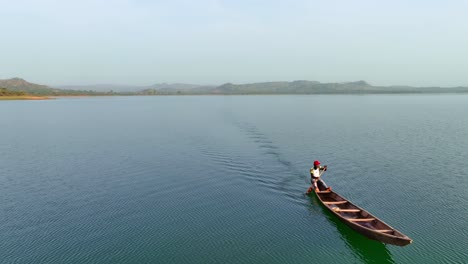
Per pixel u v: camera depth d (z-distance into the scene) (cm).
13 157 4141
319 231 2097
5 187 2995
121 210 2448
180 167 3578
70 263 1777
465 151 4206
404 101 18962
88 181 3136
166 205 2530
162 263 1769
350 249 1897
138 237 2042
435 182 2970
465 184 2905
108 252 1878
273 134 5831
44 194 2806
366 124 7200
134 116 9856
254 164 3669
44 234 2097
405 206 2438
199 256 1828
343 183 2972
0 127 7119
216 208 2456
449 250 1852
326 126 6900
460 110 11262
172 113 10994
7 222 2270
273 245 1938
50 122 8119
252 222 2223
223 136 5666
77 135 5894
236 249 1897
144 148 4644
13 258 1828
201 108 13750
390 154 4084
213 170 3441
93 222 2258
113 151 4453
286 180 3084
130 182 3091
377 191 2758
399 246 1906
